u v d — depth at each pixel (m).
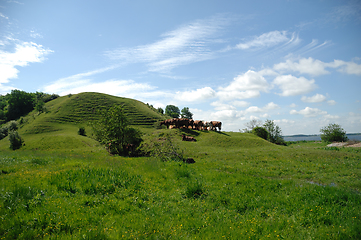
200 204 9.98
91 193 10.38
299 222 8.23
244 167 21.12
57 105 118.88
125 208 8.87
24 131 83.44
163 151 26.23
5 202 8.29
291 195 11.26
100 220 7.66
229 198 10.79
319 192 11.39
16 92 129.50
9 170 15.08
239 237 6.97
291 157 25.91
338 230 7.44
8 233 6.38
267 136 64.62
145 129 92.62
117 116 35.25
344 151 27.97
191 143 42.16
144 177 14.15
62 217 7.54
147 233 6.89
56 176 12.12
